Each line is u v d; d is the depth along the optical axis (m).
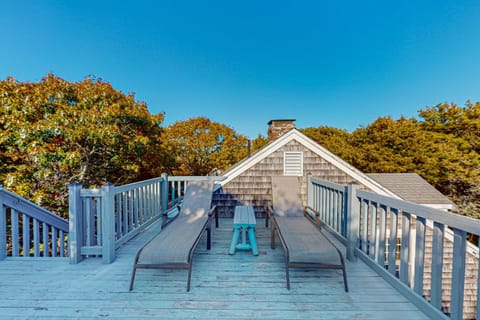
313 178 4.77
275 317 1.79
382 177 9.09
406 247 2.11
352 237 2.86
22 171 7.16
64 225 3.16
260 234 4.10
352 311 1.87
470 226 1.40
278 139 6.29
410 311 1.86
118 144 8.24
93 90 8.84
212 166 18.55
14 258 2.85
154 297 2.06
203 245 3.48
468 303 5.36
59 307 1.91
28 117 7.32
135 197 3.70
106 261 2.73
